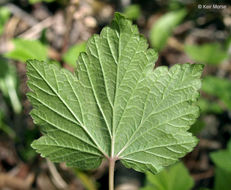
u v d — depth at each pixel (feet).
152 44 2.08
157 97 0.69
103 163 1.82
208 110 1.87
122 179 1.72
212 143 1.98
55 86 0.69
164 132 0.70
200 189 1.15
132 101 0.70
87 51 0.68
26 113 1.83
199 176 1.87
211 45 1.91
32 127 1.87
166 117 0.70
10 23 2.22
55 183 1.82
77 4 1.69
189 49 1.92
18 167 1.87
